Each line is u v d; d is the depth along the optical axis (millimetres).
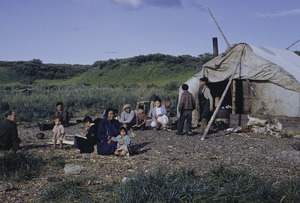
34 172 5227
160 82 59594
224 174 4531
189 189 3986
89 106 16453
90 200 3945
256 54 9859
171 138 8648
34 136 9602
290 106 9383
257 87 9961
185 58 73562
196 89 10750
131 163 5801
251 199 3740
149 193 3863
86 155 6543
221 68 10328
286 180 4473
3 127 6430
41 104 15609
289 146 7230
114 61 81562
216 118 11219
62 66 90500
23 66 75688
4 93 20281
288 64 10789
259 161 5832
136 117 10305
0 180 4844
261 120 9359
